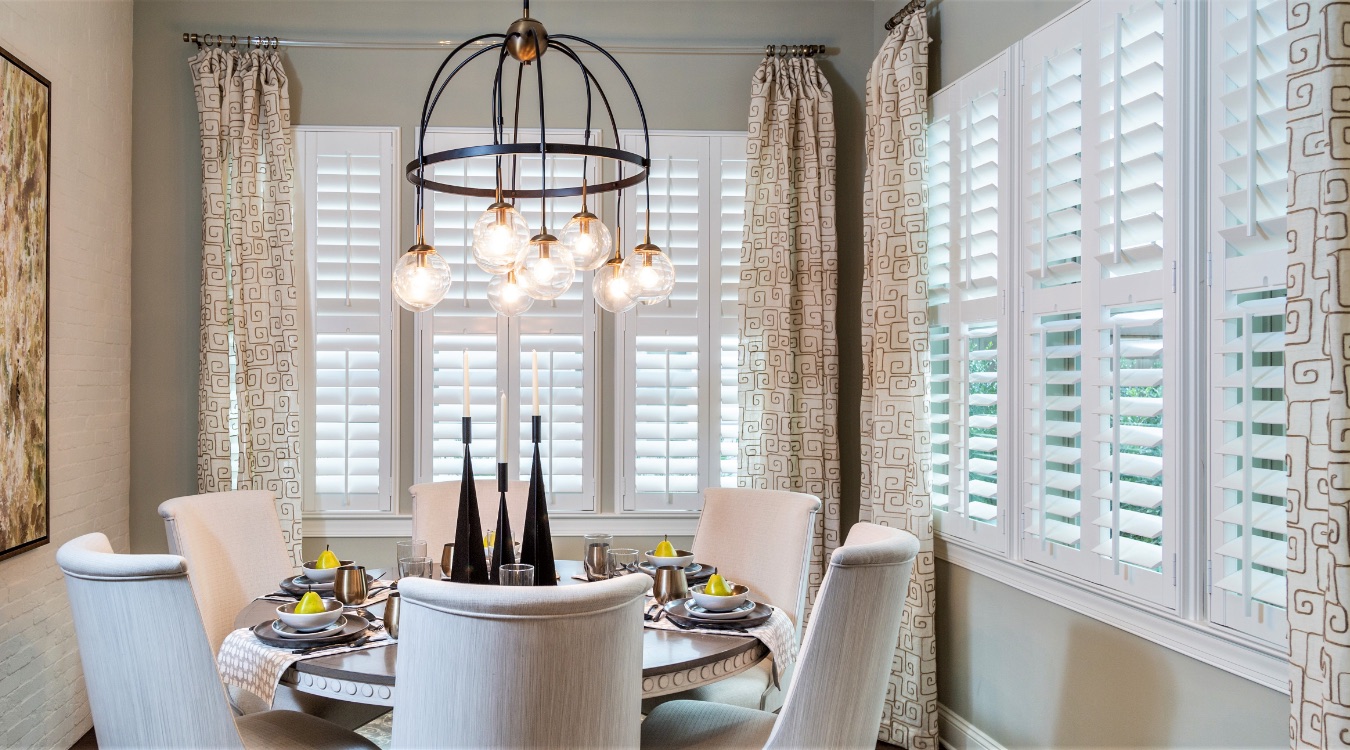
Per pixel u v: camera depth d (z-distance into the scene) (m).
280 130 3.32
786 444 3.38
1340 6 1.44
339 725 2.19
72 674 2.93
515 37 1.84
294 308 3.33
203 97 3.28
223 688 1.57
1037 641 2.51
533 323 3.47
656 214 3.53
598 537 2.25
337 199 3.43
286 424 3.31
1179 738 1.98
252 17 3.43
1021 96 2.56
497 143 1.82
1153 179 2.06
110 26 3.18
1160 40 2.01
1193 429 1.93
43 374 2.64
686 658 1.68
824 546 3.40
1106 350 2.21
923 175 3.02
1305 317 1.49
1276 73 1.72
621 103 3.54
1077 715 2.33
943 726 3.04
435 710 1.36
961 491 2.88
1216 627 1.85
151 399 3.35
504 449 1.94
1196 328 1.92
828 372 3.40
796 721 1.65
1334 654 1.42
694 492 3.52
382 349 3.43
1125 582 2.11
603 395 3.54
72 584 1.59
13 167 2.45
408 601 1.37
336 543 3.42
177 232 3.37
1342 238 1.43
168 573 1.50
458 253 3.46
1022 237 2.56
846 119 3.58
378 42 3.43
